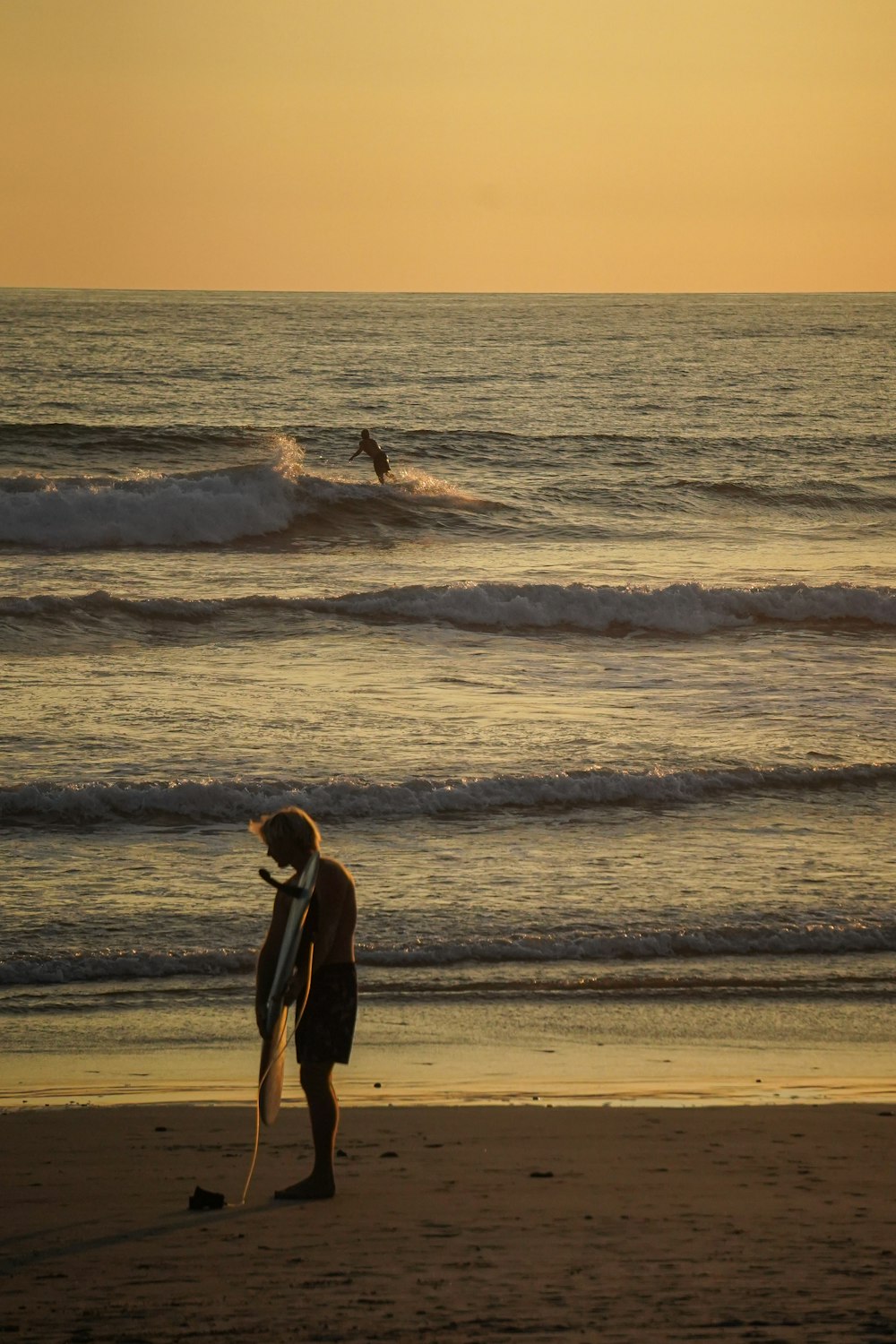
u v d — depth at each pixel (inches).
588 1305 589.3
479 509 4849.9
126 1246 676.1
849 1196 776.3
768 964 1412.4
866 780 2076.8
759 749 2215.8
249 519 4394.7
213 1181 807.1
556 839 1800.0
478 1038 1197.7
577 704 2507.4
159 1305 592.1
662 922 1493.6
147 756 2064.5
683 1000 1309.1
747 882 1643.7
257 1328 562.6
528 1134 914.1
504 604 3221.0
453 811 1902.1
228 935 1439.5
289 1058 1151.0
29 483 4419.3
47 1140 895.1
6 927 1440.7
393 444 5935.0
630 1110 984.3
